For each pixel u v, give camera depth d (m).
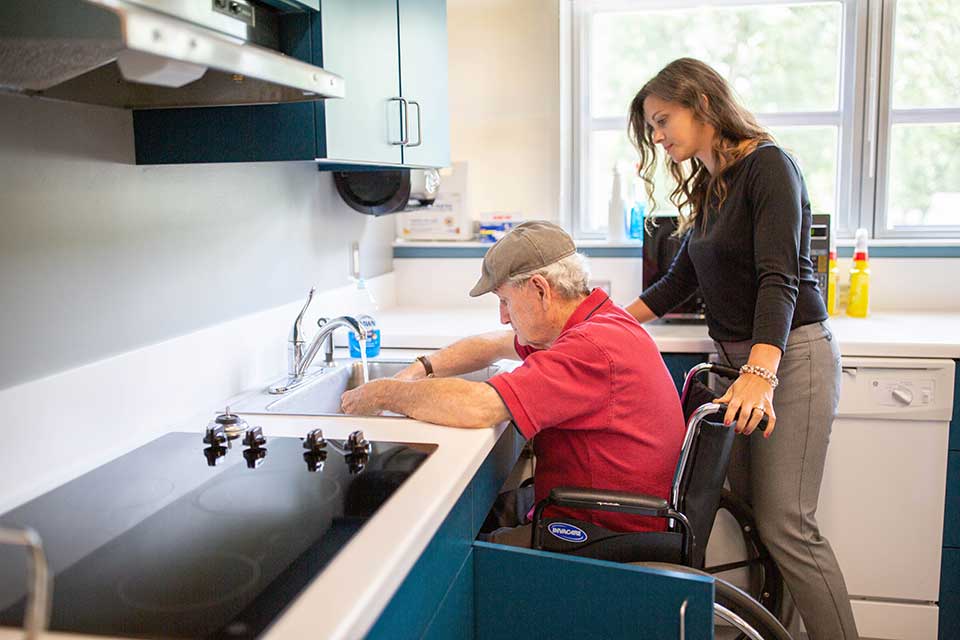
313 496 1.23
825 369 2.00
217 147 1.58
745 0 2.99
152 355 1.62
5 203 1.28
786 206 1.89
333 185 2.56
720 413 1.83
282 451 1.45
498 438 1.66
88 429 1.45
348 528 1.10
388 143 1.94
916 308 2.85
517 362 2.25
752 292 2.04
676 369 2.39
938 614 2.33
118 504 1.21
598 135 3.20
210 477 1.32
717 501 1.77
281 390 1.95
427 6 2.21
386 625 1.02
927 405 2.24
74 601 0.92
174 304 1.72
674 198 2.31
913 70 2.95
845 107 3.00
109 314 1.52
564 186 3.20
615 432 1.64
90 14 0.98
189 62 0.99
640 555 1.58
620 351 1.64
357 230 2.77
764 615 1.61
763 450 2.06
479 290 1.82
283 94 1.47
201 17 1.27
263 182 2.10
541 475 1.76
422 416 1.60
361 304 2.76
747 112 2.05
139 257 1.60
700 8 3.05
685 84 2.00
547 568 1.41
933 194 3.00
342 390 2.16
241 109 1.58
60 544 1.08
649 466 1.67
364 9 1.78
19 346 1.31
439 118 2.33
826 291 2.63
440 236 3.13
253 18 1.46
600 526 1.66
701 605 1.32
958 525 2.31
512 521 1.93
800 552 2.05
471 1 3.09
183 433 1.58
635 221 2.98
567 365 1.59
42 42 1.02
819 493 2.24
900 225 3.03
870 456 2.29
